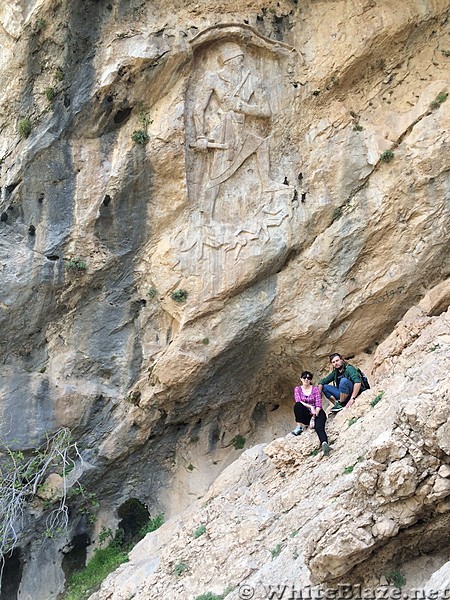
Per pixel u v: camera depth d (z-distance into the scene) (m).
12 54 13.42
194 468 14.09
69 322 13.53
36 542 13.09
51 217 13.30
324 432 10.12
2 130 13.56
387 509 6.97
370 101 13.94
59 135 13.34
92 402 13.41
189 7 13.75
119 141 13.55
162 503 13.88
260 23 14.08
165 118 13.41
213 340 13.35
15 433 12.88
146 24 13.47
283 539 8.89
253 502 10.31
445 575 6.16
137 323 13.71
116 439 13.56
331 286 13.45
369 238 13.34
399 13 13.59
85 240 13.37
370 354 13.66
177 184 13.50
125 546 13.44
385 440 7.01
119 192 13.40
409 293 13.34
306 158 13.94
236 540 9.67
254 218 13.67
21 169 13.25
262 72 14.16
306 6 14.16
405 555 7.21
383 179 13.40
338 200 13.55
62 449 13.02
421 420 6.80
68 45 13.23
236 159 13.79
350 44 13.70
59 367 13.38
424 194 13.12
